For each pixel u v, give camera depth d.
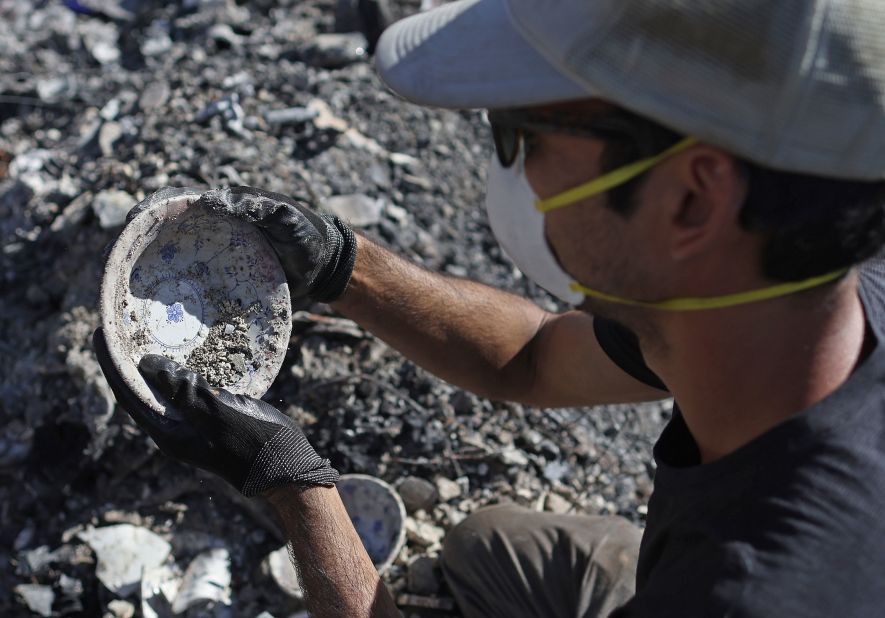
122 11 3.78
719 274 0.92
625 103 0.82
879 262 1.09
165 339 1.37
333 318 2.34
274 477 1.26
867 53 0.77
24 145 3.06
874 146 0.81
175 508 2.17
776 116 0.79
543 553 1.80
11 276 2.60
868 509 0.90
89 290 2.44
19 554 2.15
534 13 0.87
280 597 2.01
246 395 1.39
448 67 0.94
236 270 1.42
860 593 0.88
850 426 0.92
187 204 1.36
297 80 3.04
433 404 2.28
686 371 1.03
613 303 1.04
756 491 0.94
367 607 1.26
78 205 2.59
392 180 2.86
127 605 2.01
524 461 2.26
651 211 0.92
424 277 1.57
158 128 2.77
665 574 1.00
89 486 2.23
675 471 1.04
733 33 0.77
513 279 2.75
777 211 0.85
